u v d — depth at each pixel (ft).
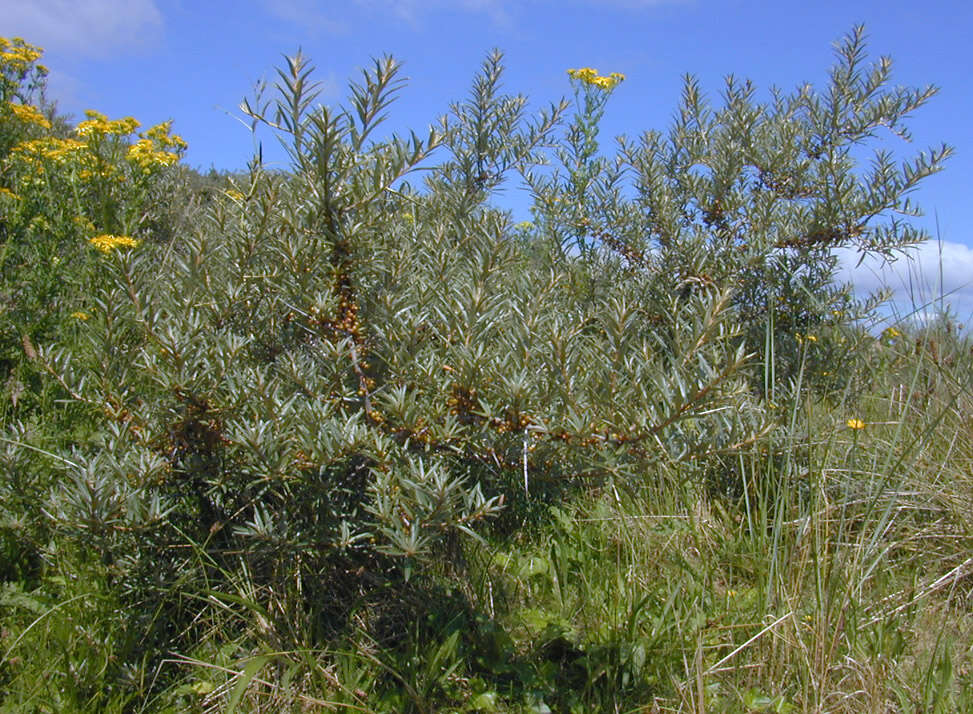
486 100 12.62
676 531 8.73
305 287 6.82
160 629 6.86
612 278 12.51
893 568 8.71
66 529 6.30
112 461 6.43
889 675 6.81
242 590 6.84
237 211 7.47
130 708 6.43
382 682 6.73
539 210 13.64
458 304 6.56
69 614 6.75
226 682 6.48
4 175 13.79
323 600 7.20
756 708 6.65
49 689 6.15
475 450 6.64
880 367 13.51
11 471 7.03
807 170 13.55
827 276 13.05
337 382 6.97
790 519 8.87
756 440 6.64
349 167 6.09
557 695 6.84
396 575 7.37
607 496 9.14
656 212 13.39
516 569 8.26
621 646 6.98
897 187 12.34
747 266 12.32
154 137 12.69
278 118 5.97
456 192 10.41
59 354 7.10
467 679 6.83
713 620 7.47
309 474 6.44
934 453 10.55
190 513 7.33
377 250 6.83
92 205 12.16
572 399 6.30
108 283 9.09
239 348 6.68
